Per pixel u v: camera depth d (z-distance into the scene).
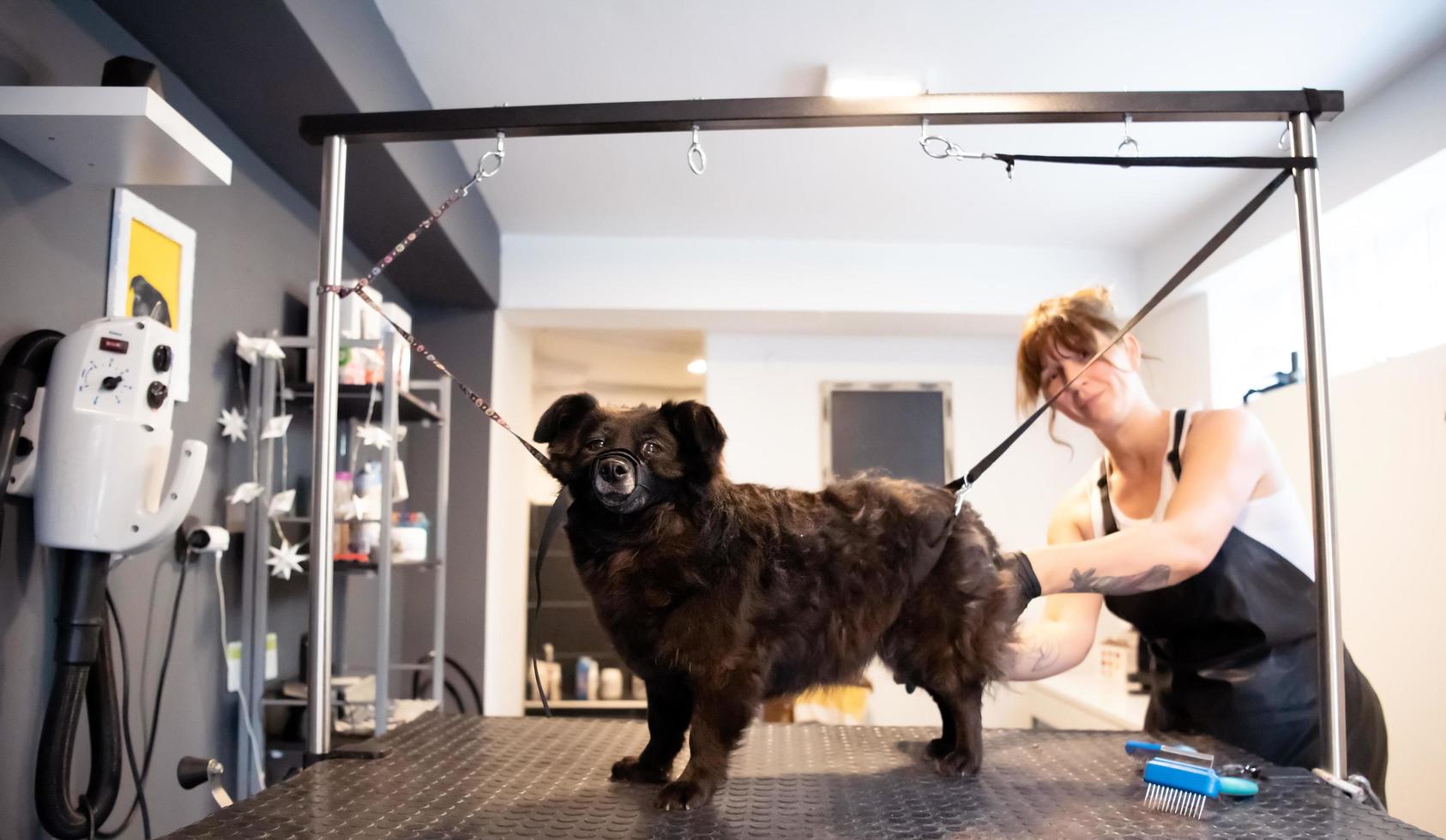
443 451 3.63
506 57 2.97
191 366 2.43
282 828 1.15
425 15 2.73
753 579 1.33
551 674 5.98
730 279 4.87
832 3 2.67
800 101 1.49
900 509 1.48
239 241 2.73
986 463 1.55
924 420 5.50
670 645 1.31
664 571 1.31
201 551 2.41
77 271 1.92
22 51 1.78
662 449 1.34
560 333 5.87
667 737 1.42
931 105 1.48
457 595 4.73
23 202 1.77
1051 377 2.09
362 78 2.55
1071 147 3.55
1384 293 3.55
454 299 4.71
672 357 6.80
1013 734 1.77
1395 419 2.81
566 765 1.48
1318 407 1.45
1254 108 1.48
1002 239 4.85
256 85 2.41
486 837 1.11
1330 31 2.81
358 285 1.52
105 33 2.05
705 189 4.15
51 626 1.83
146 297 2.15
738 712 1.30
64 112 1.56
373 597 4.07
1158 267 4.80
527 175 3.99
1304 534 1.89
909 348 5.56
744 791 1.34
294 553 2.69
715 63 3.00
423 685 4.47
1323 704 1.44
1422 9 2.69
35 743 1.78
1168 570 1.69
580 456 1.37
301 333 3.19
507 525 5.29
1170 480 1.92
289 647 3.04
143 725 2.17
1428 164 2.98
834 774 1.45
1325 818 1.21
